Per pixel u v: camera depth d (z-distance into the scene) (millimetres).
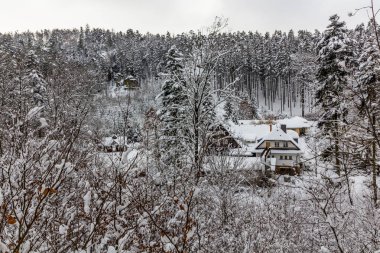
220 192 12562
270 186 13609
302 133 68812
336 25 24484
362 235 6793
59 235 3486
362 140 4320
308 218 8984
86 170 4242
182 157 13375
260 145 43594
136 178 5012
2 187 2836
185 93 18734
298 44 134125
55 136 3494
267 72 106625
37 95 21578
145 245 3986
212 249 6785
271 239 8414
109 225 4082
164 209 4621
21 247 2746
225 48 18922
